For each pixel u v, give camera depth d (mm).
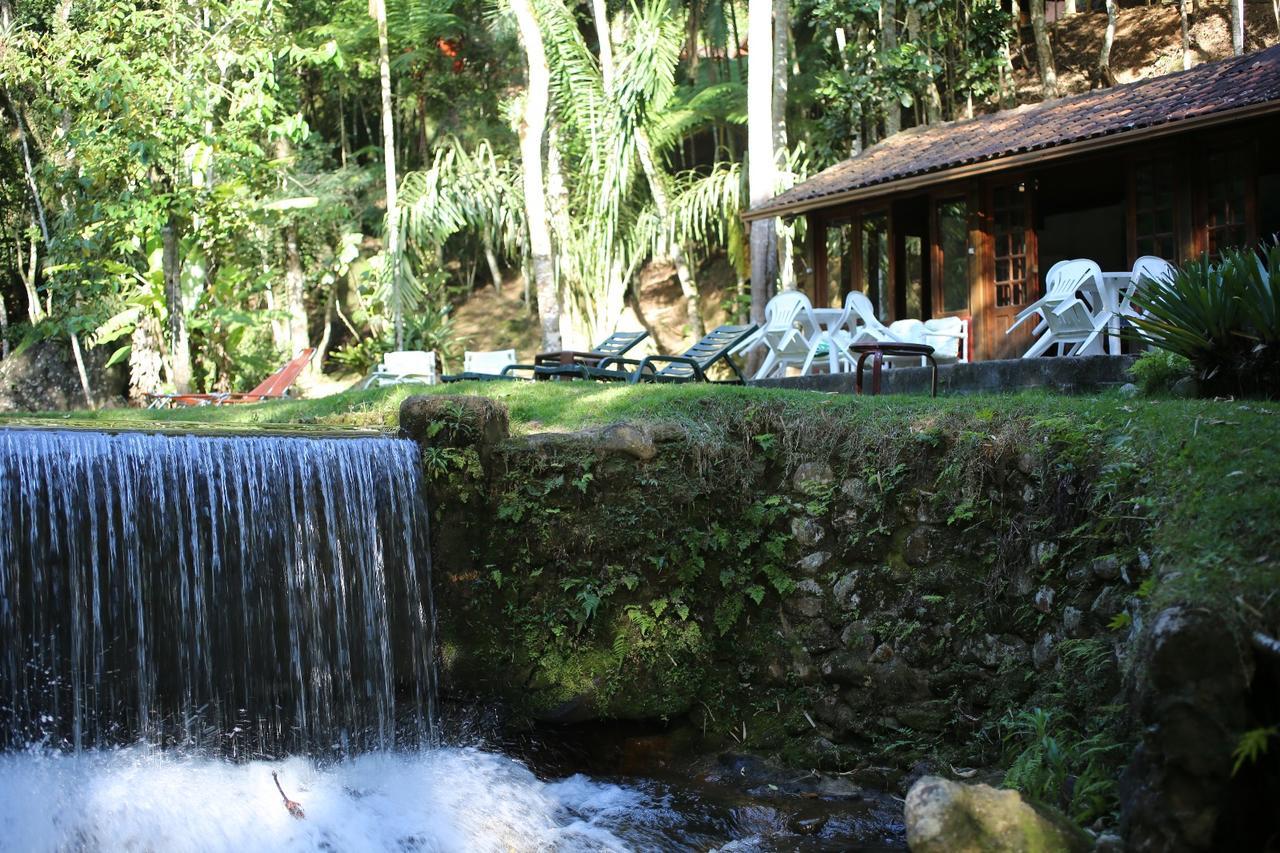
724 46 29047
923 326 12828
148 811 6309
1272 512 5215
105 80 16406
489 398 8141
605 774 7723
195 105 16891
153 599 6812
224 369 22188
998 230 14211
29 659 6359
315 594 7410
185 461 7000
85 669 6551
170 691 6828
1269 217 15633
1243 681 4609
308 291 31656
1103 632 6477
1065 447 6980
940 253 14875
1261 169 11992
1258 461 5676
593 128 20438
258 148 17922
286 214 24812
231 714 7016
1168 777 4668
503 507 7902
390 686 7680
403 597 7816
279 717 7195
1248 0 27609
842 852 6254
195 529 6988
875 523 7664
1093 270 11562
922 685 7297
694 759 7762
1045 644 6859
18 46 17531
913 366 12625
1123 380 9242
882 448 7684
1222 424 6211
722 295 28078
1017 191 13977
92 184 17547
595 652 7809
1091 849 4934
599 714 7754
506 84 30672
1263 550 5062
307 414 9727
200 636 6953
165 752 6777
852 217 15922
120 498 6746
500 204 24625
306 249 27984
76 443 6645
